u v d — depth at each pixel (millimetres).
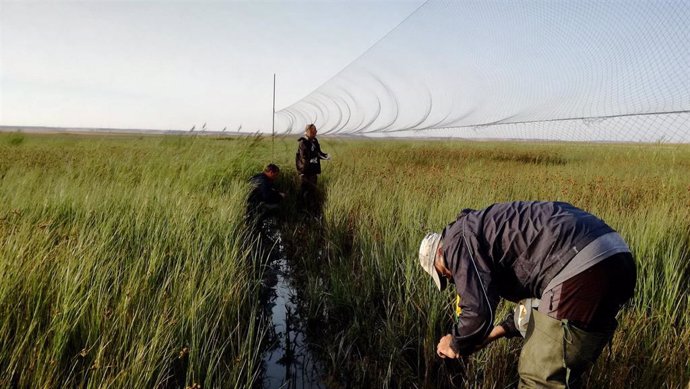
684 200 4723
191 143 8758
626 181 6047
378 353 2812
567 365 1590
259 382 2578
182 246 3543
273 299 3801
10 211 3484
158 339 2178
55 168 7027
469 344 1667
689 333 2428
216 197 5387
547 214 1670
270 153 11133
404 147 12500
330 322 3299
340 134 10547
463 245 1702
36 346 1994
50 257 2740
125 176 6480
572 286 1547
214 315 2789
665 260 3148
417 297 3100
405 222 4324
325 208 6020
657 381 2246
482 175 6805
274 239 5652
